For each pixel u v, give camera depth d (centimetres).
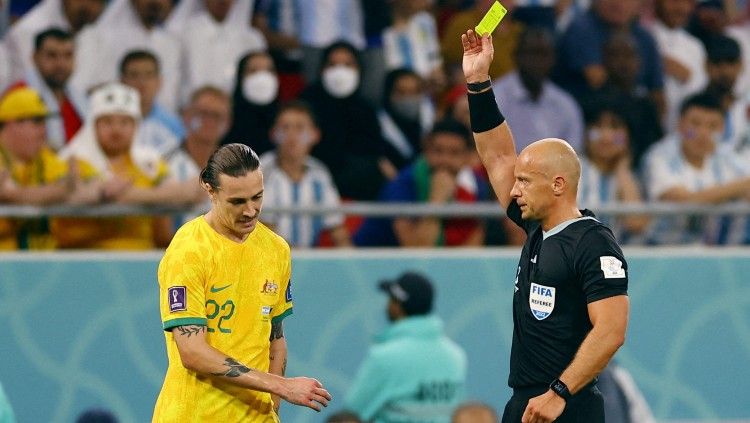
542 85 3055
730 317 2864
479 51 1833
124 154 2645
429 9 3238
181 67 2947
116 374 2577
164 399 1712
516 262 2764
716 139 3073
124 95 2647
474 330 2736
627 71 3169
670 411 2822
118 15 2898
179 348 1650
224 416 1700
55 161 2608
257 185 1644
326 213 2633
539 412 1594
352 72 2952
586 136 3056
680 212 2827
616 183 3017
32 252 2570
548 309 1666
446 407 2708
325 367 2667
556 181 1669
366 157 2945
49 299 2550
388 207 2656
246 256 1695
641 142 3095
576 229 1659
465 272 2738
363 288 2695
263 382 1647
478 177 2925
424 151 2891
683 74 3344
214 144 2809
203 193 2592
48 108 2778
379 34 3155
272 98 2872
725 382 2847
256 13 3069
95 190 2531
